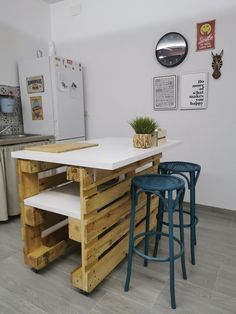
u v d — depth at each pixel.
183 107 2.99
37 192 1.79
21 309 1.50
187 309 1.50
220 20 2.67
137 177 1.71
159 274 1.83
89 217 1.48
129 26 3.20
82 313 1.47
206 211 3.03
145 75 3.20
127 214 1.91
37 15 3.62
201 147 2.98
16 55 3.38
